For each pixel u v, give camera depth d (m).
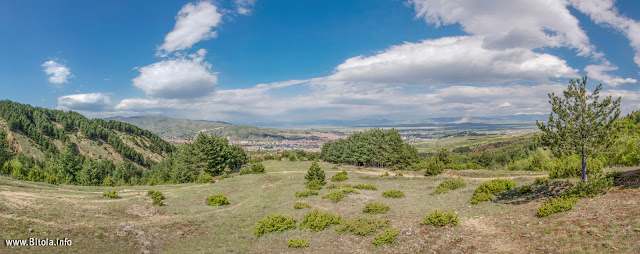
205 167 80.12
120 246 18.91
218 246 21.05
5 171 60.56
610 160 37.53
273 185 52.25
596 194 19.78
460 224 19.56
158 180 86.88
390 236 18.72
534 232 15.67
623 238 12.43
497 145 190.25
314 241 21.05
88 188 42.81
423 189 39.59
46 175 58.38
